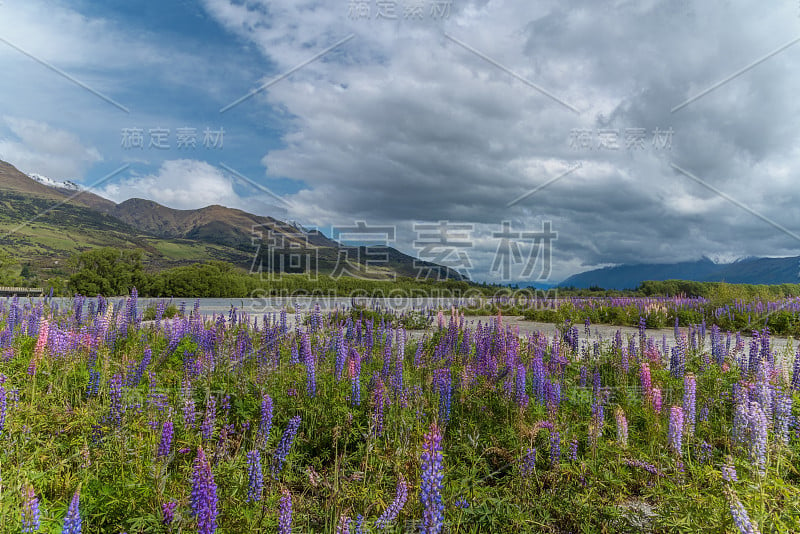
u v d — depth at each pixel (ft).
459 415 20.43
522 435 17.20
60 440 15.23
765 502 11.25
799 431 16.80
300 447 17.46
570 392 23.15
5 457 12.69
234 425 18.13
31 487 9.70
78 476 13.08
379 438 17.25
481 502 13.28
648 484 15.33
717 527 11.12
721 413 21.01
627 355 29.12
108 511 11.35
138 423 15.96
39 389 19.86
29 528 9.34
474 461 15.98
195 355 25.62
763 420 13.51
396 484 13.89
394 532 11.83
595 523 13.14
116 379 17.49
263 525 11.45
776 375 22.25
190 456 15.12
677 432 15.81
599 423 17.17
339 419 18.24
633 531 12.75
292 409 19.44
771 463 13.84
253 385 21.65
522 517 12.75
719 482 12.70
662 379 25.93
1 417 13.56
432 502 9.71
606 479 14.55
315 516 13.00
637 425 20.31
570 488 14.24
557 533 13.05
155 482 11.94
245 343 27.12
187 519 10.67
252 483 12.09
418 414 18.51
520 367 19.98
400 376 20.79
